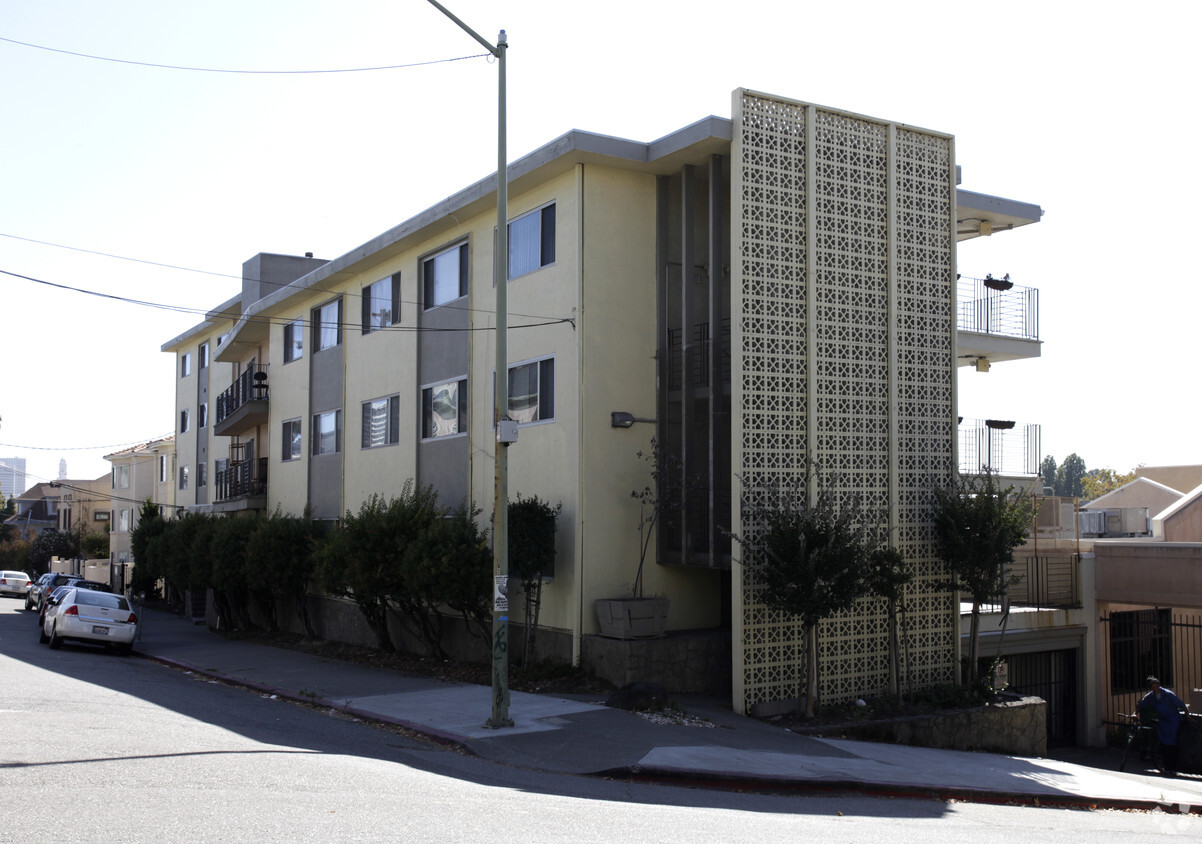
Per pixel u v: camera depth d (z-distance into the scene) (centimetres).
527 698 1477
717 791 1022
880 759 1241
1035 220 2175
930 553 1636
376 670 1941
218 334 3984
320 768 949
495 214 1939
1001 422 2428
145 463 5338
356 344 2509
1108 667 2094
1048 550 2192
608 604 1576
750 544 1455
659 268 1722
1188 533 2355
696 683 1581
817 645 1508
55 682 1587
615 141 1633
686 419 1638
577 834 732
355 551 2022
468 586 1742
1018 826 943
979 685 1623
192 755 977
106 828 672
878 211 1628
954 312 1697
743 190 1500
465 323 2022
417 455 2172
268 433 3127
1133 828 987
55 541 7069
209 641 2778
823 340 1549
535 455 1755
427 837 695
